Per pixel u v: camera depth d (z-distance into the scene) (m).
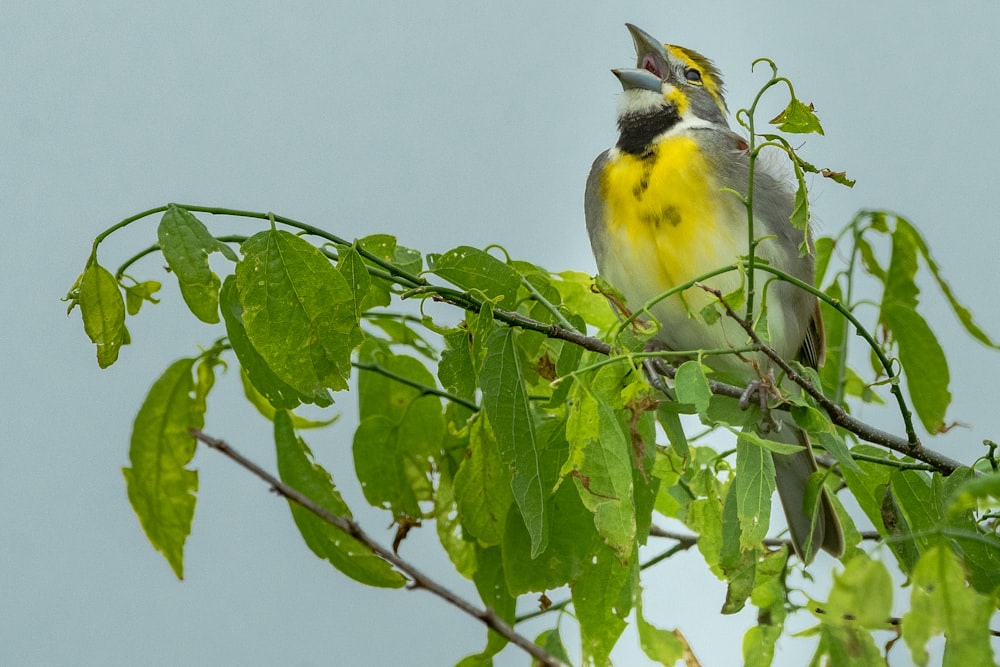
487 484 6.95
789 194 9.35
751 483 6.04
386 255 7.27
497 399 6.39
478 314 7.04
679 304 9.32
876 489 7.30
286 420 7.12
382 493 8.01
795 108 6.07
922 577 4.62
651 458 6.15
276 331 6.28
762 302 6.52
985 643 4.53
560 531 6.60
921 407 8.46
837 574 4.68
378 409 8.39
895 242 8.41
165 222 6.34
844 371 8.70
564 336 7.10
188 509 7.53
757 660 5.87
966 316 8.10
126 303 6.89
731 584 6.02
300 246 6.33
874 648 5.56
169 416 7.52
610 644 6.36
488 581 7.18
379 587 7.14
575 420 5.87
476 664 6.92
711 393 6.46
